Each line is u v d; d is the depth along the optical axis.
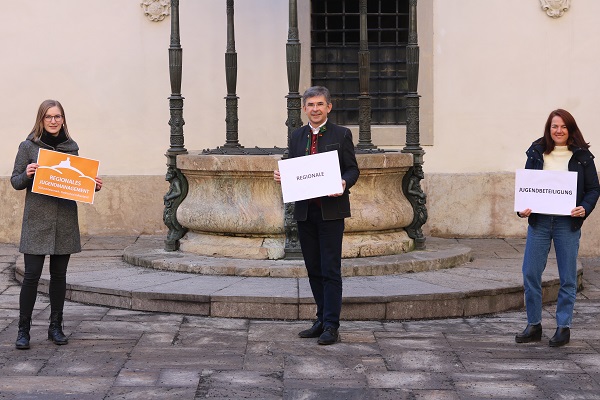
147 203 11.38
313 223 6.87
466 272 8.70
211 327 7.34
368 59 9.95
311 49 11.48
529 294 6.97
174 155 9.33
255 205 8.88
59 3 11.30
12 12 11.31
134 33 11.33
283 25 11.30
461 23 11.26
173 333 7.13
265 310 7.61
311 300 7.57
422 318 7.71
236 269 8.45
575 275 6.88
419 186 9.43
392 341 6.96
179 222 9.38
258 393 5.73
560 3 11.12
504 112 11.27
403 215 9.16
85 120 11.40
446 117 11.32
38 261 6.72
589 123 11.20
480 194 11.27
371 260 8.71
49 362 6.37
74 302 8.19
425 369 6.25
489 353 6.66
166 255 9.16
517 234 11.30
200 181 9.20
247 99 11.35
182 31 11.35
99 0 11.30
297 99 8.65
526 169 6.86
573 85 11.20
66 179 6.63
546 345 6.89
